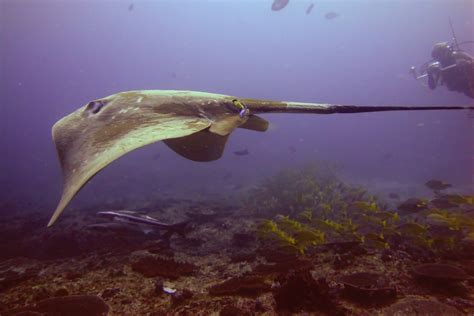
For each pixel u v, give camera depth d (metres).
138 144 2.11
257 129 4.48
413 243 6.45
